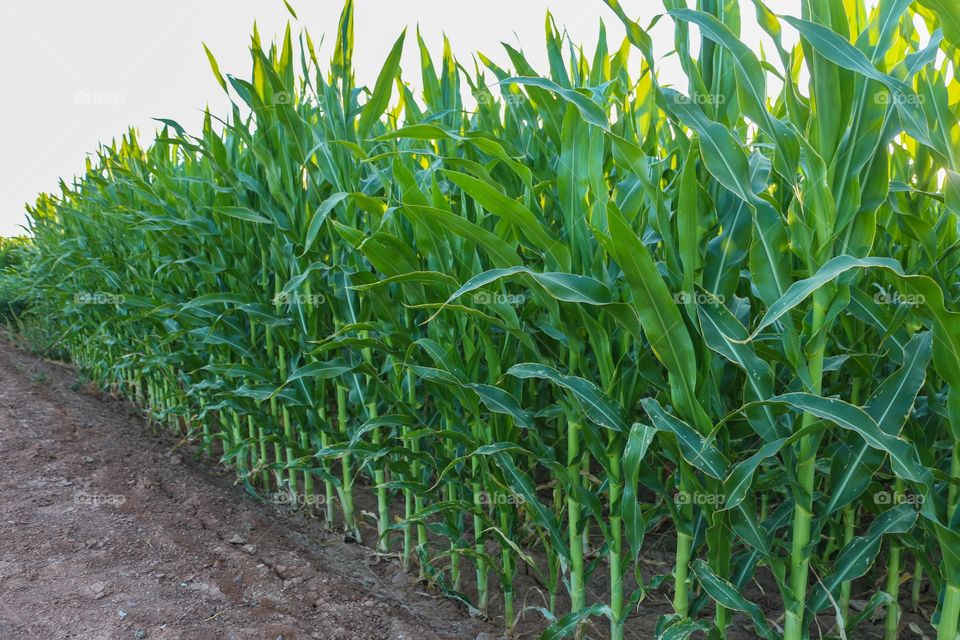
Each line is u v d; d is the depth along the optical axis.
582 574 1.90
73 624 1.76
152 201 3.29
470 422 2.18
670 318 1.36
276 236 2.75
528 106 2.07
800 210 1.29
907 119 1.09
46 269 5.80
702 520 1.68
